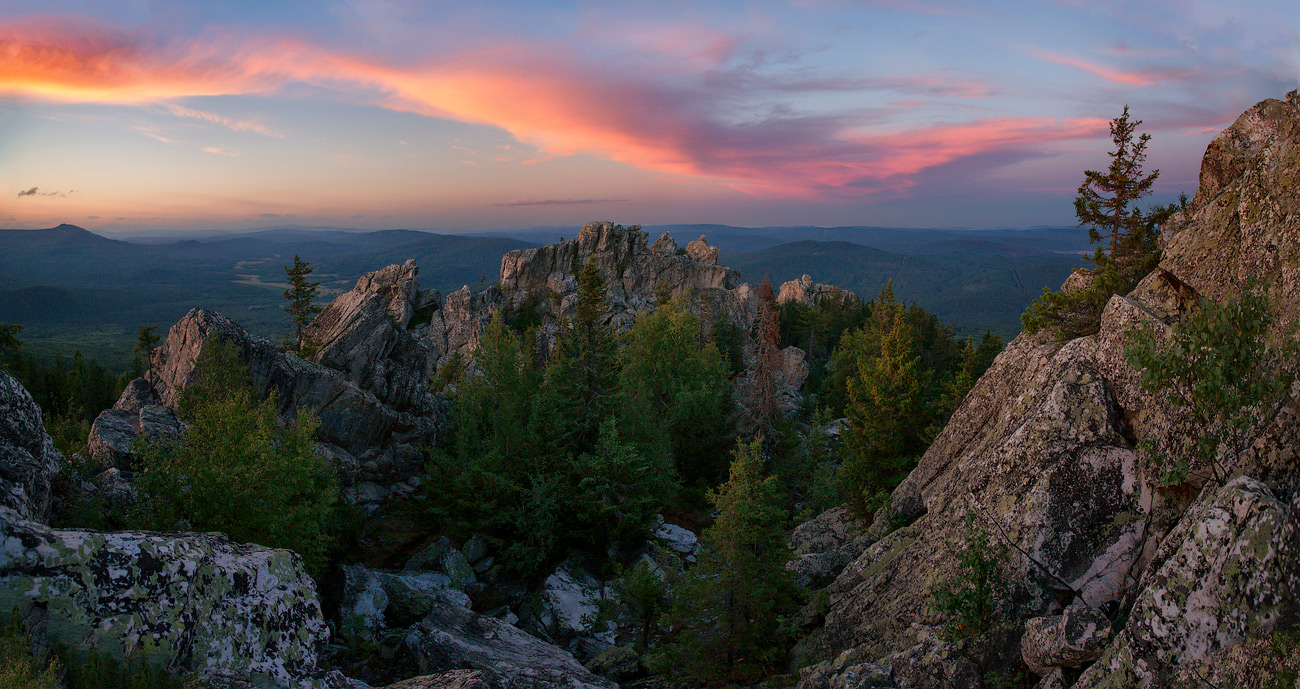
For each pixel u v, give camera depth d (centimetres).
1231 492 1191
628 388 5638
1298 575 1042
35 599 981
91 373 11312
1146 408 1744
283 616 1303
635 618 3142
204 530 2303
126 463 3012
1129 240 2788
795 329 14288
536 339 8575
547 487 3856
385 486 4806
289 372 4459
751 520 2409
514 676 1917
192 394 3506
